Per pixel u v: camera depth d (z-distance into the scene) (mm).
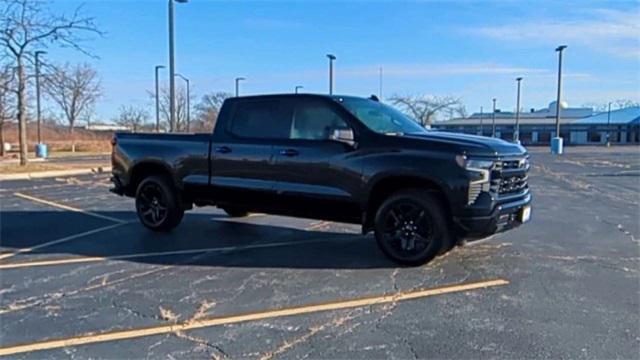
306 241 7293
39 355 3670
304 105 6512
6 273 5723
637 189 14062
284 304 4695
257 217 9250
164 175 7867
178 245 7070
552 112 95812
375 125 6238
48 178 17656
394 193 5996
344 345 3816
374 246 6949
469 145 5617
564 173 19844
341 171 6121
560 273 5641
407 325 4188
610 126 76000
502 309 4539
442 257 6273
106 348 3783
